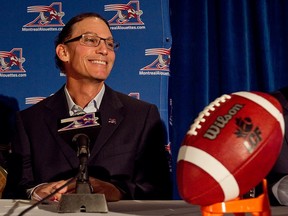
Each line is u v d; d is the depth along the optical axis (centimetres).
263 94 83
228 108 80
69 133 143
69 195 119
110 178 200
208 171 76
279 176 175
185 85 288
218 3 289
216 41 293
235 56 286
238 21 286
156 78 272
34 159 208
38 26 279
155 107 220
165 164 212
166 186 208
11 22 281
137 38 274
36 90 277
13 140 217
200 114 82
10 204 142
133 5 275
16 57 279
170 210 125
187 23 289
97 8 277
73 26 214
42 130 211
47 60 278
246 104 80
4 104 277
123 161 203
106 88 218
